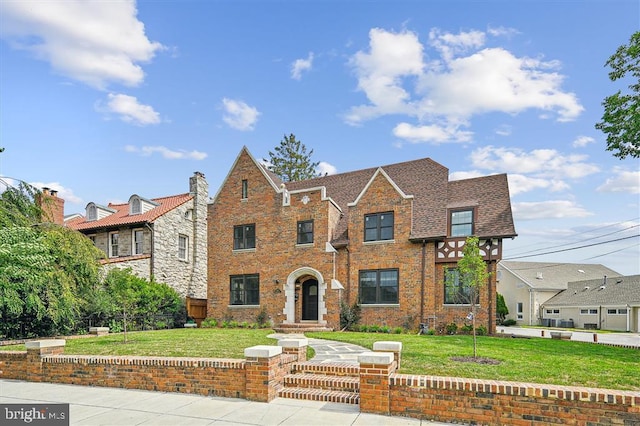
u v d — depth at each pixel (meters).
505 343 13.84
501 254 18.86
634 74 14.80
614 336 27.19
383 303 20.39
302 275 22.05
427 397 6.77
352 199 24.45
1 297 13.12
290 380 8.62
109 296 18.73
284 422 6.57
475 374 8.03
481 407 6.45
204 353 10.65
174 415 7.00
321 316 20.89
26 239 14.28
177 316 24.72
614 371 8.52
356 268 21.11
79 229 27.92
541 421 6.12
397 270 20.34
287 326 20.19
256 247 23.34
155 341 13.44
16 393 8.68
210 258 24.69
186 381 8.58
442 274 19.67
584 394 5.95
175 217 28.06
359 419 6.71
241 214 24.09
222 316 23.78
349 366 8.91
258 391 7.87
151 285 23.08
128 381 9.09
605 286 42.44
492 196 20.70
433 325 19.17
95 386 9.32
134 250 26.69
